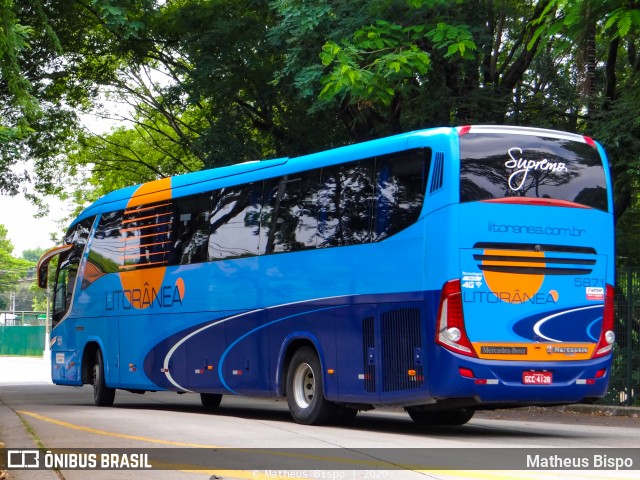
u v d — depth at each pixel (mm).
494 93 23172
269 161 17125
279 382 16156
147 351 19984
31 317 106875
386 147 14414
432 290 13289
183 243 19156
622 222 25719
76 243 23250
